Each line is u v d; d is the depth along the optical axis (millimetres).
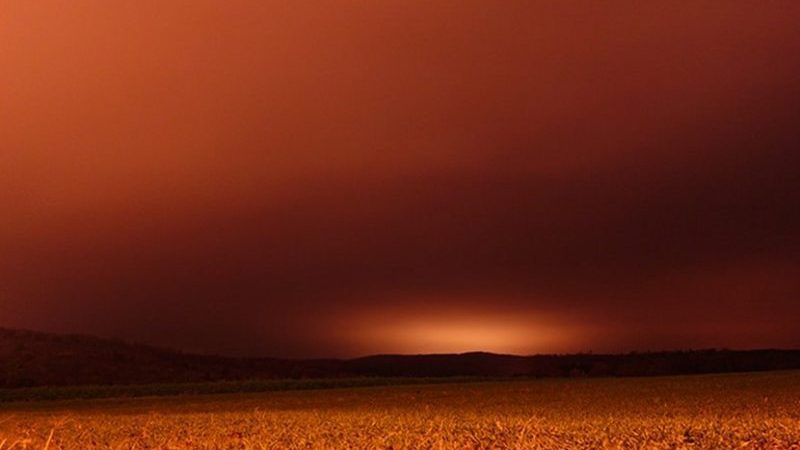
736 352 60031
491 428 15070
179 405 27484
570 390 31328
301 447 13453
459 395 29875
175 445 14172
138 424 18109
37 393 37062
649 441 12977
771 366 55656
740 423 15438
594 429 14633
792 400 22328
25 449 14148
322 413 21016
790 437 12906
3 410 27766
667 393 27125
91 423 18688
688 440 13055
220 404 27594
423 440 13711
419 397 29234
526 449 12508
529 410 21312
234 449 13547
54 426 18156
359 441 13852
